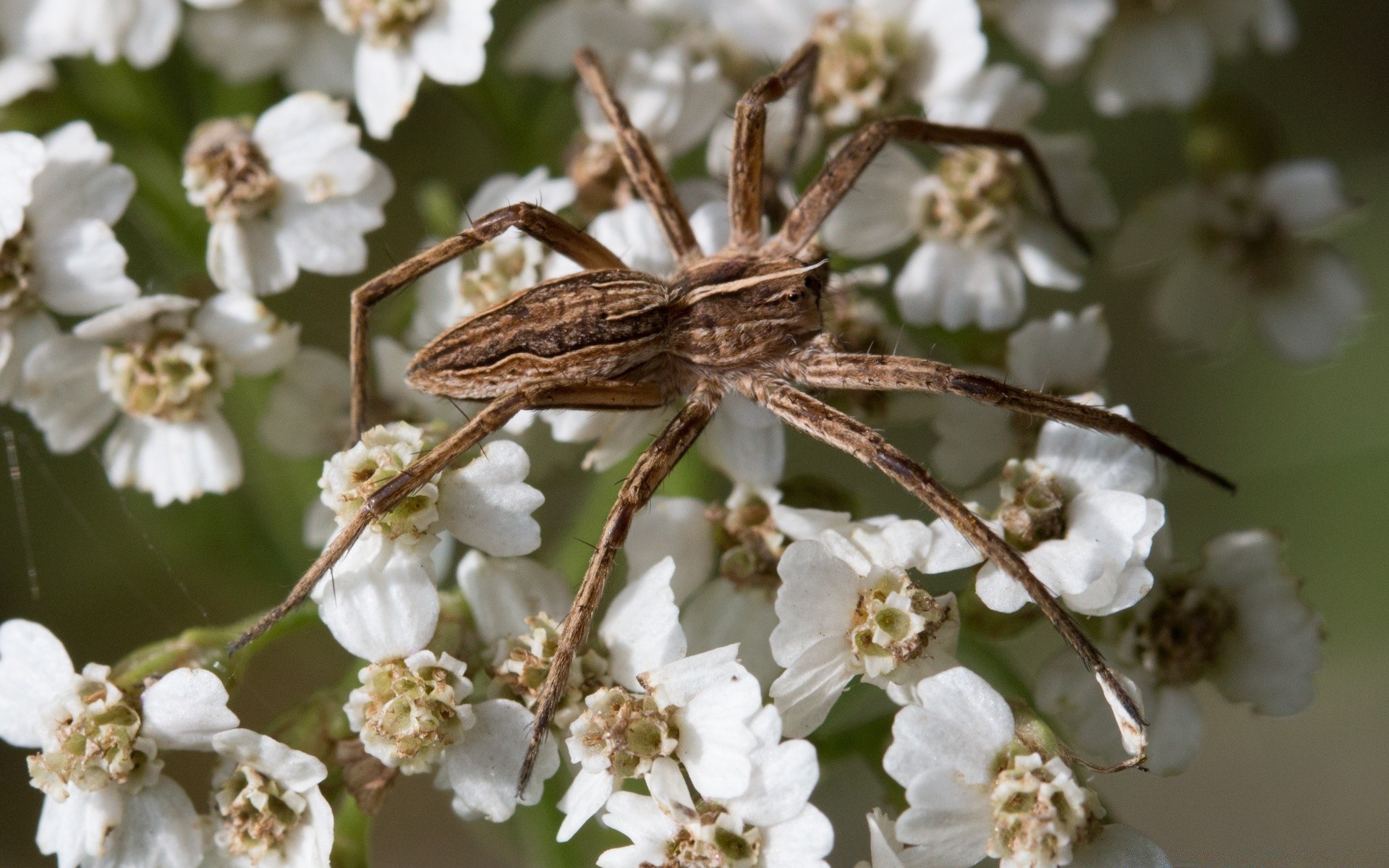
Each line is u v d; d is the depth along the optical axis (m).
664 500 0.14
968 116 0.14
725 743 0.13
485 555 0.14
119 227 0.14
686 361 0.14
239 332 0.14
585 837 0.14
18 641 0.13
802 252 0.14
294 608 0.13
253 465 0.14
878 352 0.14
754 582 0.14
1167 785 0.16
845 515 0.14
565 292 0.14
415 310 0.14
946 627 0.13
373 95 0.14
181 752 0.13
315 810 0.13
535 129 0.15
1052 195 0.14
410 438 0.13
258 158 0.14
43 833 0.13
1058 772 0.13
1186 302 0.15
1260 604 0.14
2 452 0.15
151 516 0.14
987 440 0.14
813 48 0.14
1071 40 0.14
